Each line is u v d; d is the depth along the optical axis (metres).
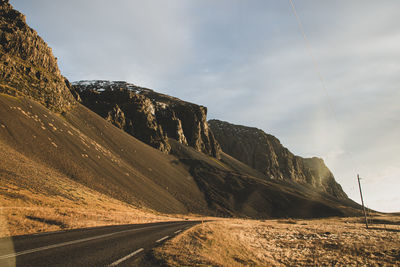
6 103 72.06
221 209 116.62
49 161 61.88
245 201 135.38
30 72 104.69
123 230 16.31
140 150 137.00
